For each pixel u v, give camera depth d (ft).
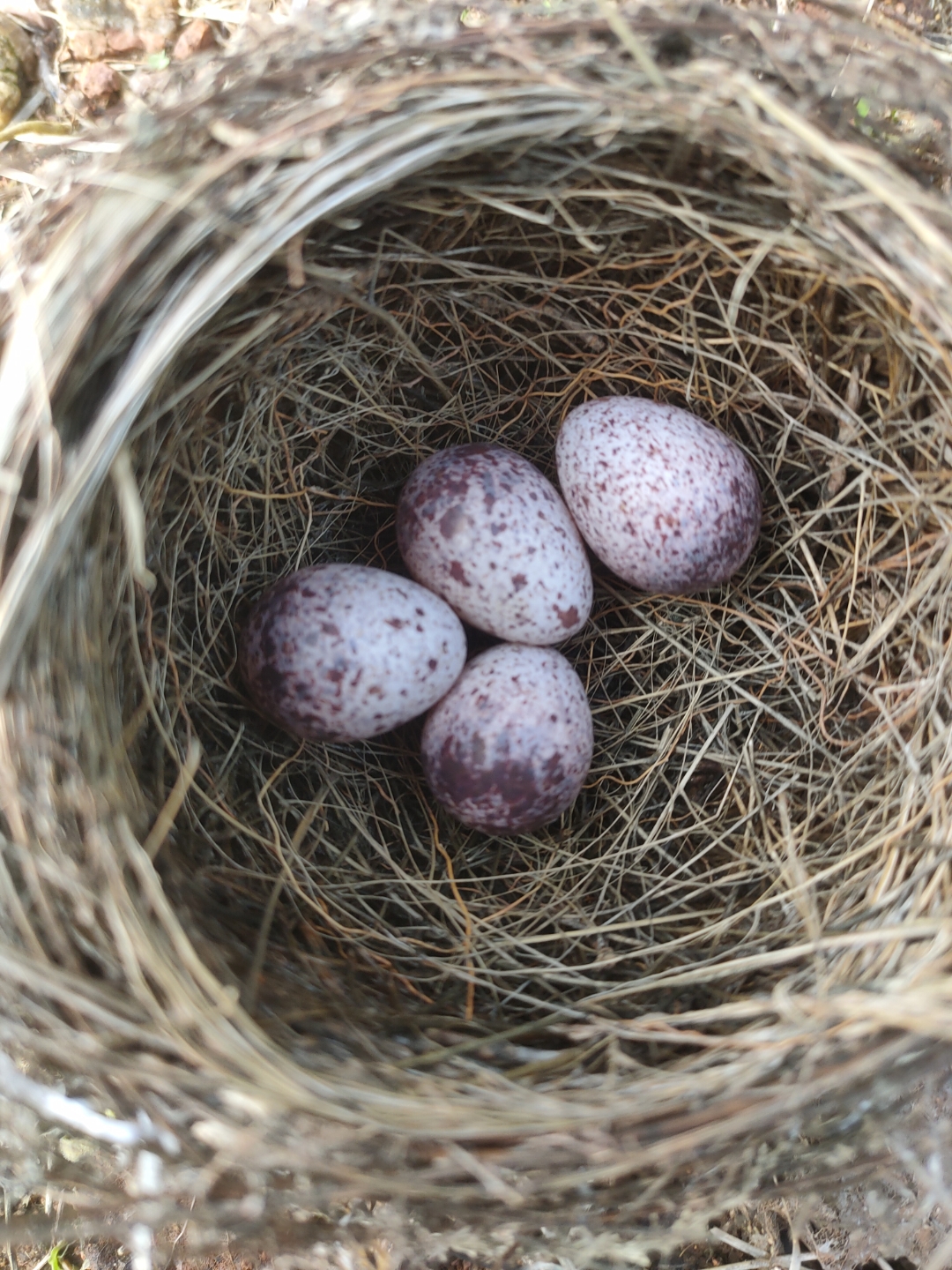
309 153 0.24
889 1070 0.22
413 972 0.29
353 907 0.30
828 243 0.26
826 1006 0.22
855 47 0.26
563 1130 0.22
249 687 0.30
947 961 0.22
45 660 0.23
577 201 0.29
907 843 0.27
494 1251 0.25
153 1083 0.21
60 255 0.23
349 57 0.24
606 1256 0.27
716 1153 0.22
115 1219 0.25
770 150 0.25
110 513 0.25
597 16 0.25
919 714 0.29
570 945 0.30
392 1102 0.22
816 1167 0.25
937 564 0.29
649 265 0.30
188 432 0.28
